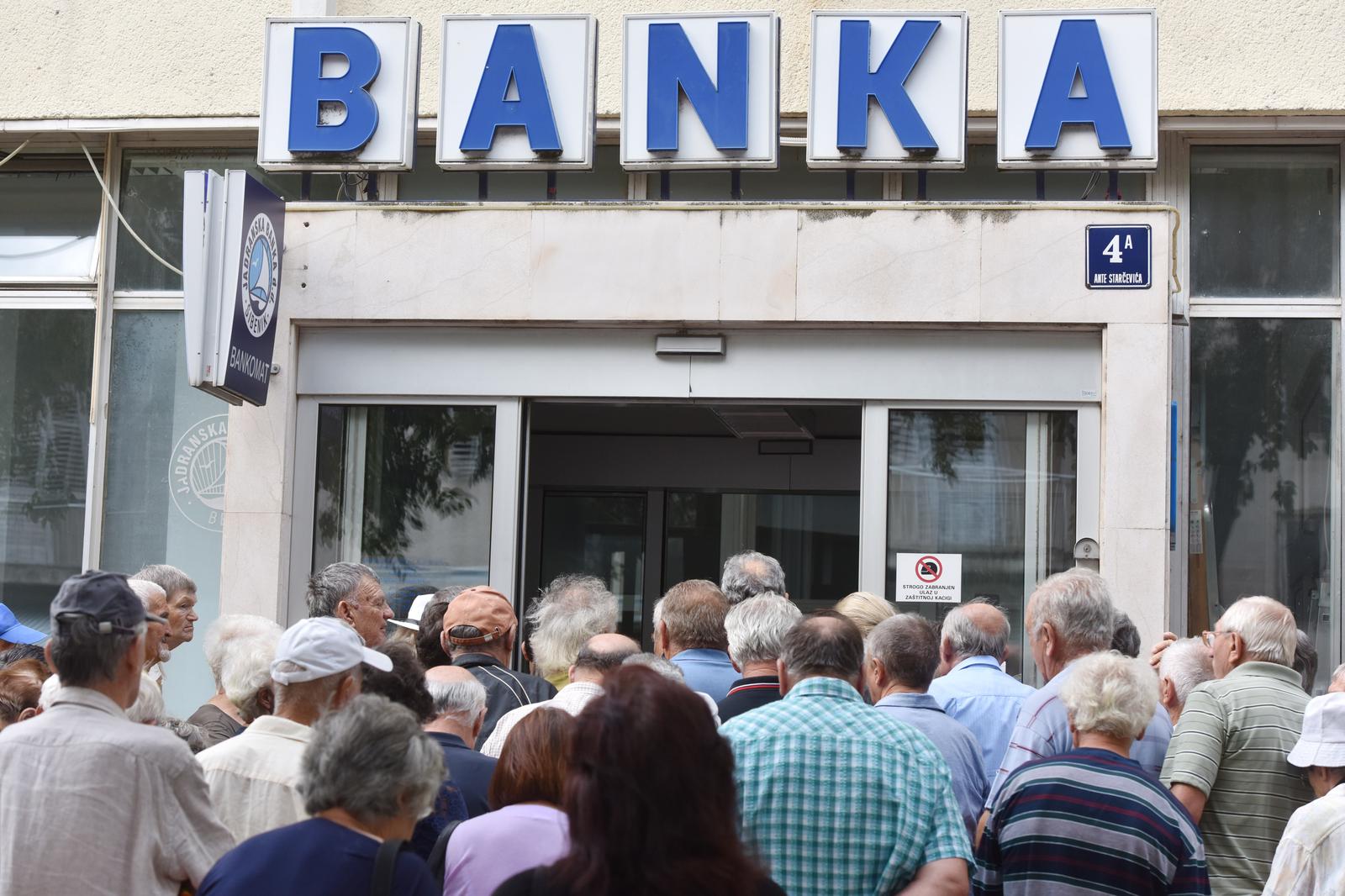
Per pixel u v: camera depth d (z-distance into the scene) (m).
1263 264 7.18
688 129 6.55
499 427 6.83
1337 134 7.13
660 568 9.82
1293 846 3.29
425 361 6.86
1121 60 6.40
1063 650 4.08
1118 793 3.14
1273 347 7.14
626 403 6.92
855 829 3.01
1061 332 6.55
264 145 6.68
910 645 3.84
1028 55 6.44
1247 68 7.07
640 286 6.64
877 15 6.50
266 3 7.69
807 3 7.30
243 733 3.38
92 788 2.93
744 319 6.58
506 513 6.81
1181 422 7.02
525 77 6.62
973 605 4.59
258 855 2.55
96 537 7.70
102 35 7.77
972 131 7.23
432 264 6.75
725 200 7.14
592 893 1.97
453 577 6.82
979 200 6.86
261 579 6.72
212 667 4.10
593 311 6.65
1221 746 3.83
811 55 6.52
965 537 6.60
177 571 4.95
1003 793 3.28
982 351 6.61
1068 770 3.20
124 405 7.81
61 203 8.02
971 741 3.76
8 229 8.02
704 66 6.54
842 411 8.70
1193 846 3.12
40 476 7.85
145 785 2.97
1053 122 6.38
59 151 8.00
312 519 6.84
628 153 6.55
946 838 3.02
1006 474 6.61
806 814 3.02
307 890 2.49
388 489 6.88
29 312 7.96
